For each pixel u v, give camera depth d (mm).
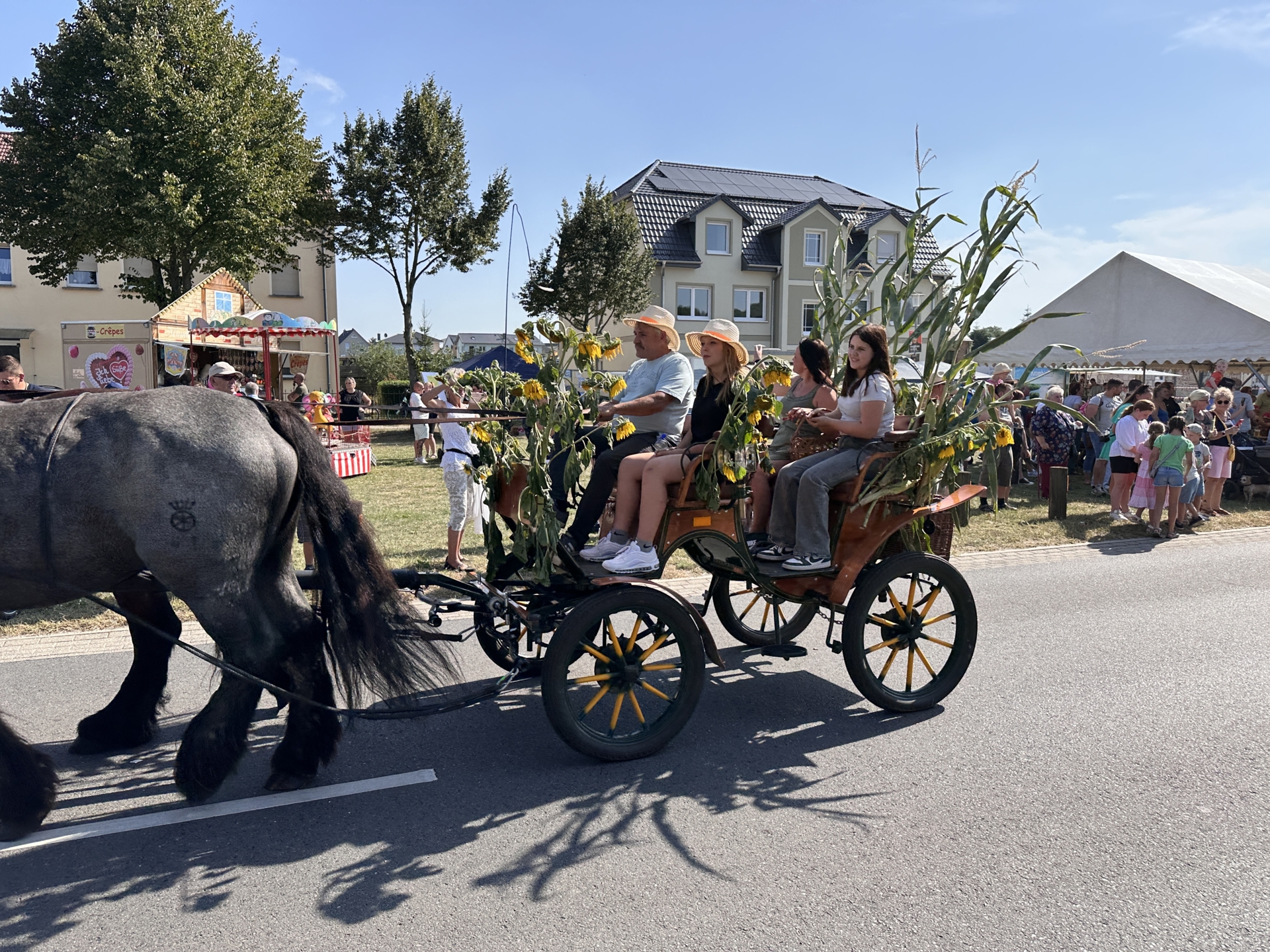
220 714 3525
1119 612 6742
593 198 27766
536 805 3607
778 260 34031
